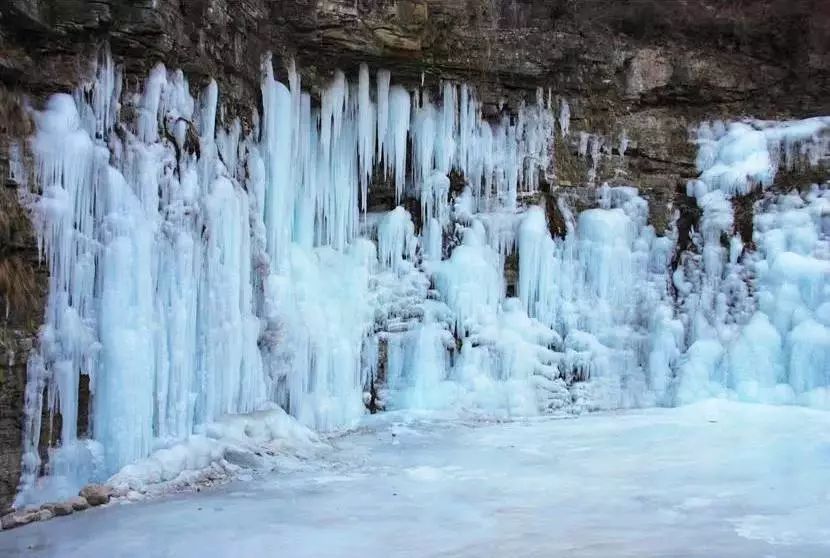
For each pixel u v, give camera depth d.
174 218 9.06
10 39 7.69
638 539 6.32
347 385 12.53
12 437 7.05
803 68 15.94
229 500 7.64
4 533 6.52
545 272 14.26
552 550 6.07
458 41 14.09
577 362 13.96
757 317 13.92
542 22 15.09
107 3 8.35
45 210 7.52
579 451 10.06
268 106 11.95
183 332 8.98
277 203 12.05
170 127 9.26
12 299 7.13
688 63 15.62
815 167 14.87
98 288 8.09
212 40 10.34
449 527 6.72
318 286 12.76
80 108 8.24
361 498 7.75
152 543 6.26
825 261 13.88
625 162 15.30
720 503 7.46
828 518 6.91
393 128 13.95
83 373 7.80
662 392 14.02
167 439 8.58
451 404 13.06
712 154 15.42
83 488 7.46
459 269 13.81
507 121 14.79
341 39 12.78
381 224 13.94
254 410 10.38
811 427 11.36
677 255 14.98
